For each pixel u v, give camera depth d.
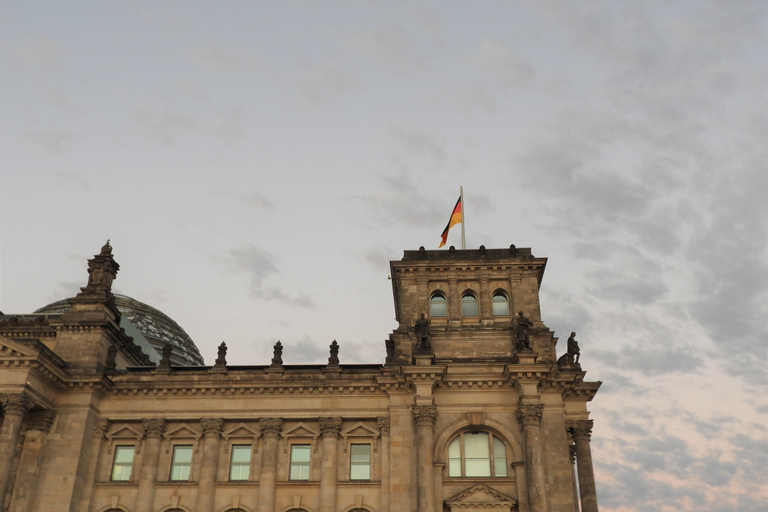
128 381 86.69
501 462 82.19
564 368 84.44
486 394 84.00
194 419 85.56
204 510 80.81
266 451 83.31
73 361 86.50
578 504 84.06
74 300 90.19
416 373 82.50
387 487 80.94
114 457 84.88
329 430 83.88
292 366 87.94
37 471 80.62
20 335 90.12
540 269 93.12
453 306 91.12
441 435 82.25
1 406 80.12
